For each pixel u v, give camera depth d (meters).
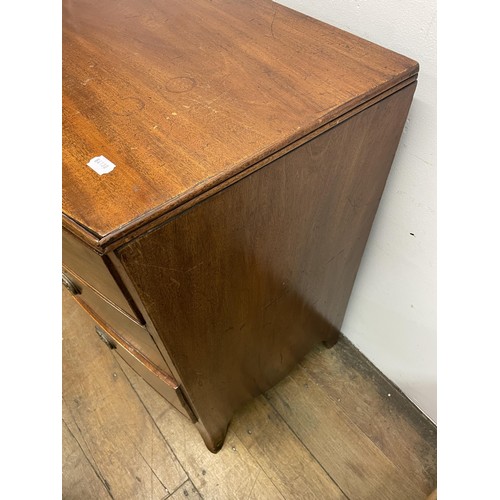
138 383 1.07
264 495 0.90
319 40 0.57
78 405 1.04
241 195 0.44
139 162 0.41
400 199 0.71
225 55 0.54
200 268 0.48
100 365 1.11
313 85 0.50
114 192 0.39
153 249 0.40
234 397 0.85
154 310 0.47
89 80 0.51
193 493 0.91
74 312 1.21
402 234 0.76
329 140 0.49
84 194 0.39
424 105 0.58
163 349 0.56
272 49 0.55
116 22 0.62
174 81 0.50
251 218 0.48
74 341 1.15
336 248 0.72
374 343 1.04
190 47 0.56
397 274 0.83
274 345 0.82
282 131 0.44
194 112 0.46
